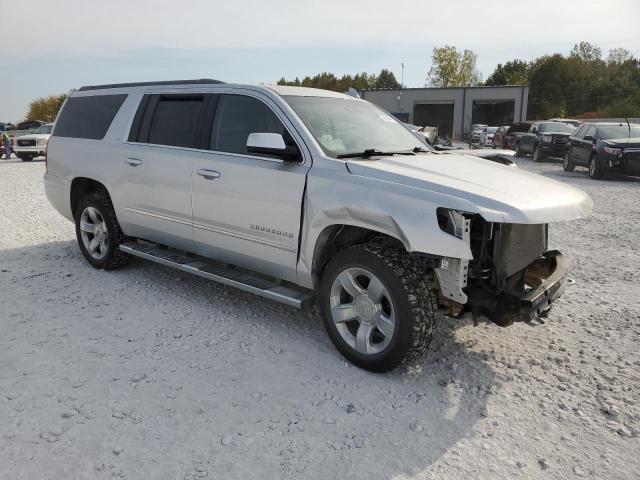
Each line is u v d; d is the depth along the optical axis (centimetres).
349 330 385
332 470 271
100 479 261
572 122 3331
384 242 375
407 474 270
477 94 5566
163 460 275
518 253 371
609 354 404
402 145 465
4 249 679
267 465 273
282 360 385
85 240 592
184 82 507
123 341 409
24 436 291
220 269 466
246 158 430
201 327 438
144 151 511
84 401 326
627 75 9681
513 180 380
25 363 371
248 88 446
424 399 338
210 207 453
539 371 377
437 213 331
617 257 681
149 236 530
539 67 9400
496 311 350
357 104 493
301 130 405
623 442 298
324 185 376
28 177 1711
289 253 404
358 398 337
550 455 287
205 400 331
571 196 375
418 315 340
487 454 286
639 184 1502
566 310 492
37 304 481
